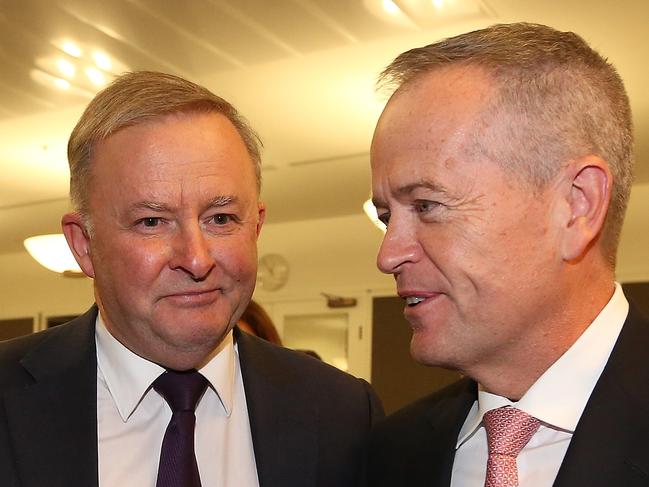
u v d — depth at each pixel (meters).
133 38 4.05
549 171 1.43
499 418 1.50
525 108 1.43
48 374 1.77
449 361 1.51
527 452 1.49
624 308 1.52
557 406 1.46
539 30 1.50
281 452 1.81
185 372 1.79
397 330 7.36
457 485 1.60
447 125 1.43
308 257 7.90
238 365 1.95
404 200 1.48
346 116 5.00
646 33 3.87
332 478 1.82
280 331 7.89
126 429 1.78
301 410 1.88
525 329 1.46
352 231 7.73
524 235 1.43
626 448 1.38
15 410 1.70
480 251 1.42
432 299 1.48
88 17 3.87
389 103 1.52
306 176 6.37
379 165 1.50
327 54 4.15
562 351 1.49
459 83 1.45
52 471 1.65
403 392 7.24
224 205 1.65
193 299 1.65
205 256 1.61
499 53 1.46
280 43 4.05
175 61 4.29
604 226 1.49
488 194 1.42
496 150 1.42
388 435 1.79
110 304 1.71
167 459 1.72
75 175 1.72
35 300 9.39
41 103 4.88
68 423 1.71
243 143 1.73
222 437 1.83
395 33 3.90
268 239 8.11
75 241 1.80
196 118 1.66
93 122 1.68
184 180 1.61
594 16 3.73
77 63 4.35
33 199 6.96
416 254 1.47
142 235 1.64
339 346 7.61
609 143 1.47
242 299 1.71
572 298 1.47
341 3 3.65
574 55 1.48
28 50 4.23
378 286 7.52
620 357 1.46
